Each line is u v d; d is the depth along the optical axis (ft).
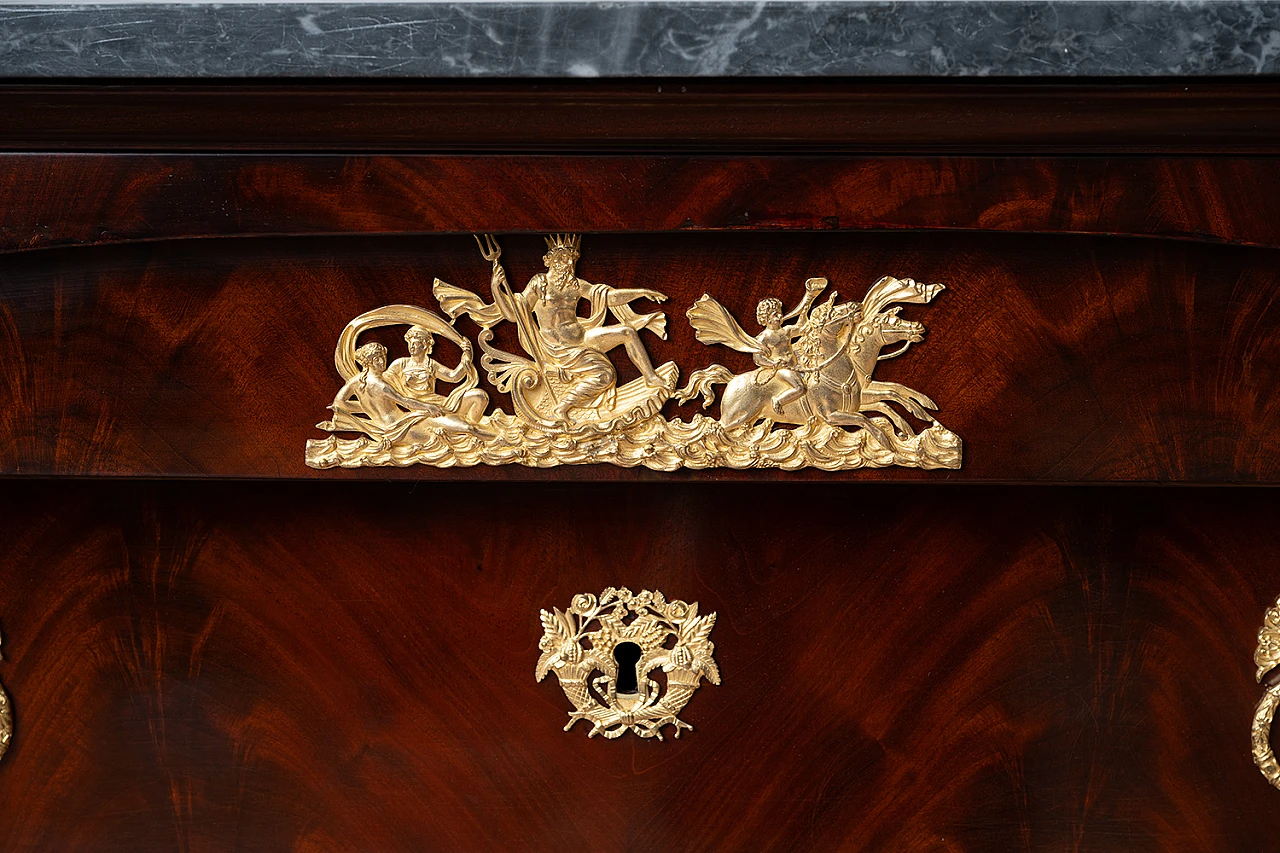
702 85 1.46
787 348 1.63
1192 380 1.63
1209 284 1.60
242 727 1.90
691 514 1.82
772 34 1.43
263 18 1.44
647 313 1.63
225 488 1.83
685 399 1.65
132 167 1.55
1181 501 1.81
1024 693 1.88
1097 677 1.87
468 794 1.92
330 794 1.92
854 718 1.89
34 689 1.90
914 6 1.42
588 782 1.91
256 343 1.64
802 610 1.85
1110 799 1.90
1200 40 1.42
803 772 1.90
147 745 1.91
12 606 1.87
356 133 1.52
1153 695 1.87
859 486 1.82
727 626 1.85
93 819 1.94
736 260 1.62
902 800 1.91
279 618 1.87
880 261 1.62
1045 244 1.60
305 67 1.44
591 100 1.48
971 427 1.65
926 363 1.64
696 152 1.55
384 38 1.44
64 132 1.53
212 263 1.62
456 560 1.85
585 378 1.64
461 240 1.61
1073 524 1.83
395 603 1.86
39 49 1.44
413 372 1.65
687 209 1.56
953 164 1.54
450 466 1.67
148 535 1.85
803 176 1.55
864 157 1.55
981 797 1.91
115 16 1.44
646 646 1.86
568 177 1.56
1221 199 1.54
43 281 1.62
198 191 1.56
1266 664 1.85
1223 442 1.64
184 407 1.65
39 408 1.65
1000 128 1.50
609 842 1.93
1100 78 1.44
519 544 1.84
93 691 1.90
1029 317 1.62
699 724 1.89
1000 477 1.66
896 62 1.43
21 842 1.95
